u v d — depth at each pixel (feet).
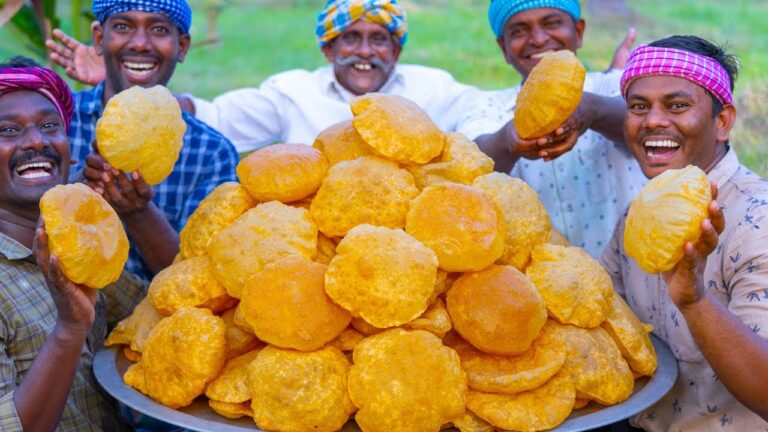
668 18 29.22
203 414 6.52
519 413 6.18
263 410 6.18
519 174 11.23
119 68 10.31
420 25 31.48
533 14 10.53
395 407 6.02
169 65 10.48
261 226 6.80
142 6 10.05
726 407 7.23
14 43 15.88
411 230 6.70
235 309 7.01
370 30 12.19
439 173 7.23
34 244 6.06
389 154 7.09
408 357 6.10
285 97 12.94
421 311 6.30
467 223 6.55
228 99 13.26
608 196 10.80
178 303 6.93
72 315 6.23
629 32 11.84
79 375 7.69
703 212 5.89
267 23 34.60
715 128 7.49
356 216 6.84
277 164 7.06
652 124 7.38
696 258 5.92
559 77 7.55
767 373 6.12
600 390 6.55
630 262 8.33
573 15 10.70
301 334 6.20
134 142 7.16
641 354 6.98
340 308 6.38
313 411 6.12
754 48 24.99
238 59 29.07
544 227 7.33
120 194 7.93
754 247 6.81
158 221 8.63
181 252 7.56
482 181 7.23
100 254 6.09
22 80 7.46
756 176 7.43
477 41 28.94
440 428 6.30
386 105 7.23
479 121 11.09
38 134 7.52
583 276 6.96
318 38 12.69
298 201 7.27
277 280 6.32
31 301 7.32
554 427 6.19
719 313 6.16
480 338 6.38
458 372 6.22
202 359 6.45
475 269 6.57
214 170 10.61
